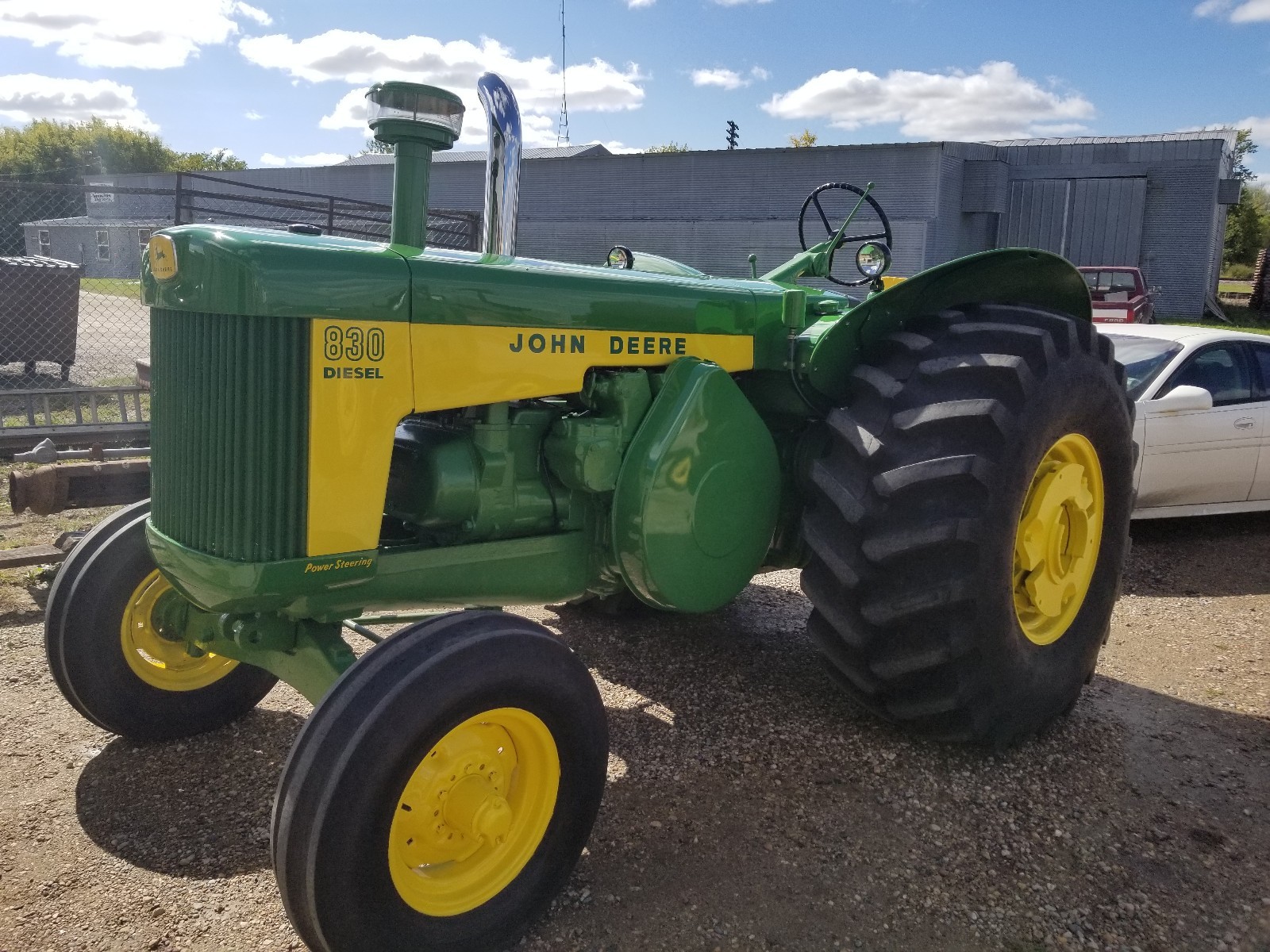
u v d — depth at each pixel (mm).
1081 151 25094
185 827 2652
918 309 3129
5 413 8711
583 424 2691
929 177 22766
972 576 2756
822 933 2273
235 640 2738
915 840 2650
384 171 29172
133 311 19406
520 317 2527
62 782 2869
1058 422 2949
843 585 2826
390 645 2098
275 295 2102
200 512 2309
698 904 2369
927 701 2912
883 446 2805
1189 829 2732
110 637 2961
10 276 10609
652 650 3979
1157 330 6172
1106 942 2262
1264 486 5809
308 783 1940
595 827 2686
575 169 26500
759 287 3291
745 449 2941
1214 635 4309
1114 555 3424
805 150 23672
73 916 2279
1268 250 27031
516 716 2195
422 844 2129
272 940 2221
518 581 2770
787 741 3193
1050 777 2998
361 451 2275
